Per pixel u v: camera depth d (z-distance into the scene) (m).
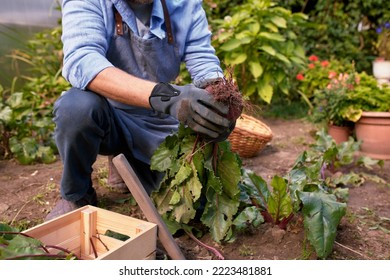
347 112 2.74
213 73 1.62
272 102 4.08
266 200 1.59
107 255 1.07
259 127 2.66
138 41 1.54
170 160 1.45
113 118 1.58
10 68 3.66
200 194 1.43
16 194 1.98
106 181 2.05
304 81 3.88
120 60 1.58
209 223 1.46
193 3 1.67
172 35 1.62
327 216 1.36
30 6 3.73
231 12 4.52
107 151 1.68
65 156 1.49
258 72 3.36
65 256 1.12
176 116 1.26
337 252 1.47
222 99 1.24
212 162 1.44
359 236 1.59
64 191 1.58
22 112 2.66
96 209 1.32
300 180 1.66
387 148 2.65
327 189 1.80
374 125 2.64
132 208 1.80
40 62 3.58
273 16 3.51
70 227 1.29
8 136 2.52
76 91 1.45
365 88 2.78
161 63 1.63
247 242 1.50
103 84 1.35
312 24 3.85
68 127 1.42
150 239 1.22
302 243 1.47
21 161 2.42
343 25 4.92
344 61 4.49
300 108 3.89
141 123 1.69
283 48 3.58
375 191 2.08
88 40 1.40
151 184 1.75
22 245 1.06
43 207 1.84
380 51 4.28
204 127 1.25
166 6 1.58
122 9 1.50
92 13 1.45
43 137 2.67
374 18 5.07
